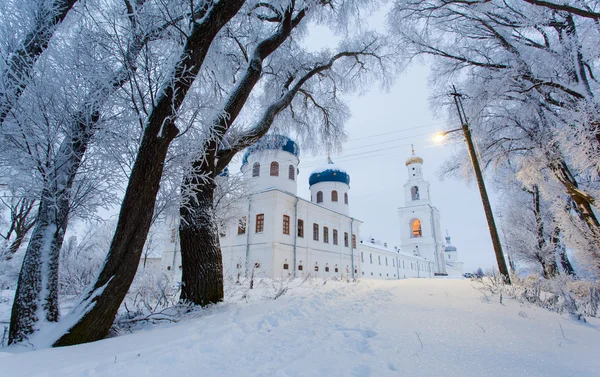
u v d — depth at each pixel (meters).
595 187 9.61
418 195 56.53
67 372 2.23
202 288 5.88
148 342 3.14
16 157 4.02
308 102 12.87
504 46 9.16
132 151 4.96
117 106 4.64
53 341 3.50
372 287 9.16
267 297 6.76
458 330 3.52
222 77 9.49
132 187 4.21
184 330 3.67
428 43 11.01
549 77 8.24
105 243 10.19
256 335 3.60
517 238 13.98
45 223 4.35
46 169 4.11
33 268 4.08
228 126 6.77
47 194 4.27
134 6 4.46
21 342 3.60
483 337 3.21
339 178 36.62
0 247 8.20
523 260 14.06
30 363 2.41
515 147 10.80
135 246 4.17
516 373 2.21
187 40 4.89
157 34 4.75
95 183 4.60
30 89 3.93
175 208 5.85
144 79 4.56
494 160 11.78
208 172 6.48
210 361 2.68
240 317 4.43
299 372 2.30
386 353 2.71
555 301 5.29
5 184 4.42
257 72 7.43
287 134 12.91
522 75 8.48
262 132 7.91
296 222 26.33
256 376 2.27
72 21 4.75
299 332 3.66
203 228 6.24
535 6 8.13
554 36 8.83
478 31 9.79
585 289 7.62
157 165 4.37
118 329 4.29
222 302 6.08
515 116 9.84
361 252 40.62
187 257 6.12
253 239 24.72
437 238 56.03
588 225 8.94
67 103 4.13
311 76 11.67
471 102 10.25
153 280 6.41
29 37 4.27
